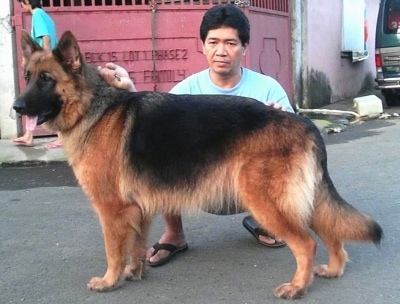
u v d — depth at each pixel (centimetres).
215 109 363
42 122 368
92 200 370
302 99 1252
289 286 363
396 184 624
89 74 374
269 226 357
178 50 948
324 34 1347
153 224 520
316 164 357
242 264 422
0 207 591
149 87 948
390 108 1310
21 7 891
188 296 370
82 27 907
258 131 354
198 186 362
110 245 373
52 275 409
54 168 768
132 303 361
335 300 357
